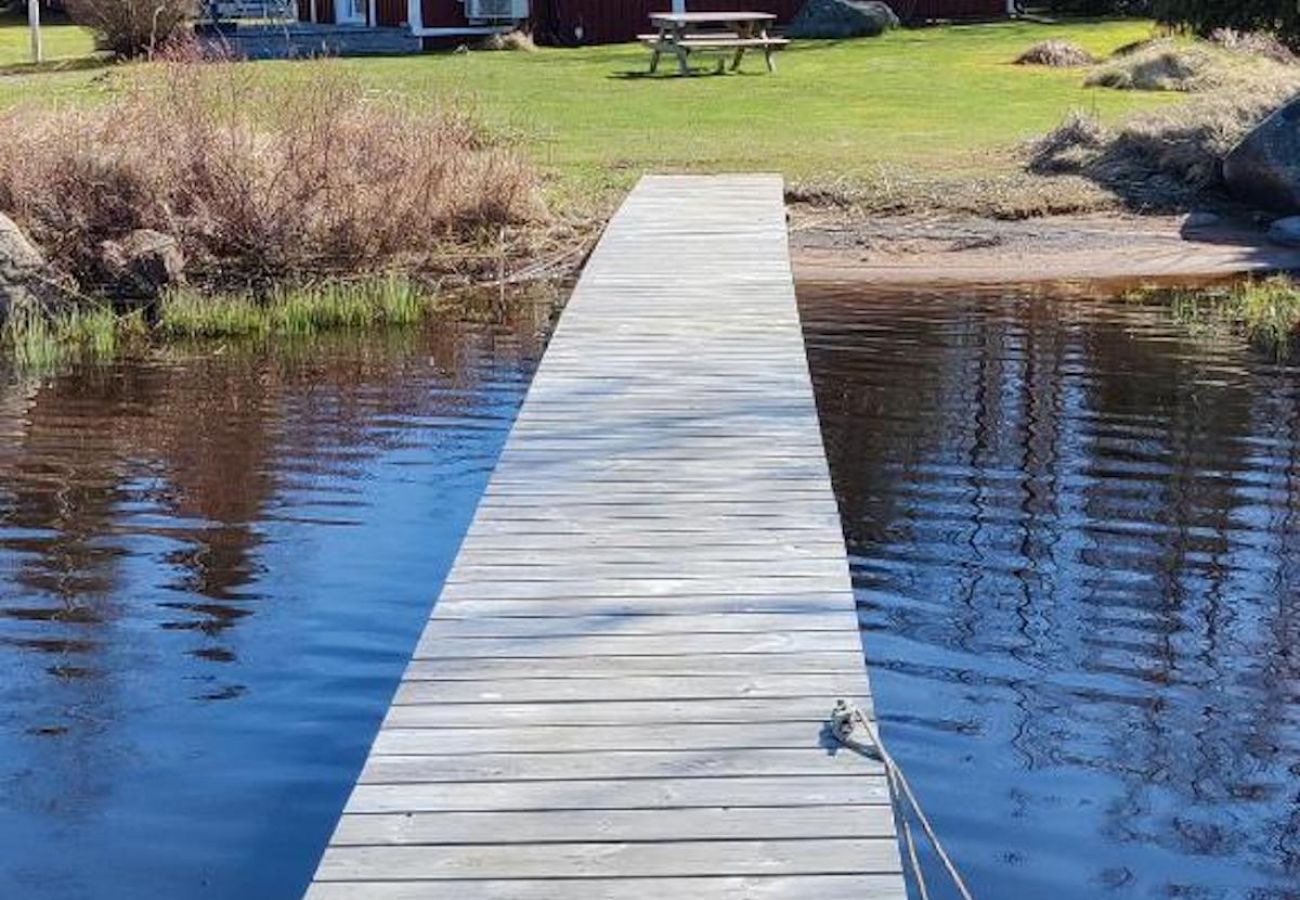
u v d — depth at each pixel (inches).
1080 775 235.6
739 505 291.1
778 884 171.8
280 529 341.1
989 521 339.6
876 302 547.8
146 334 532.4
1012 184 698.2
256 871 213.3
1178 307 539.5
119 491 368.2
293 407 437.7
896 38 1160.8
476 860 177.2
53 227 573.0
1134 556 320.2
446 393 449.1
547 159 732.0
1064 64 1005.8
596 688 217.5
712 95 901.8
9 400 450.9
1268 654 277.3
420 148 633.6
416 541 333.7
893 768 196.4
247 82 672.4
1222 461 378.3
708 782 192.9
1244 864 213.8
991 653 276.5
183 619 295.1
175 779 237.1
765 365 388.5
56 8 1644.9
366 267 597.6
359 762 242.1
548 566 261.6
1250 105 732.7
